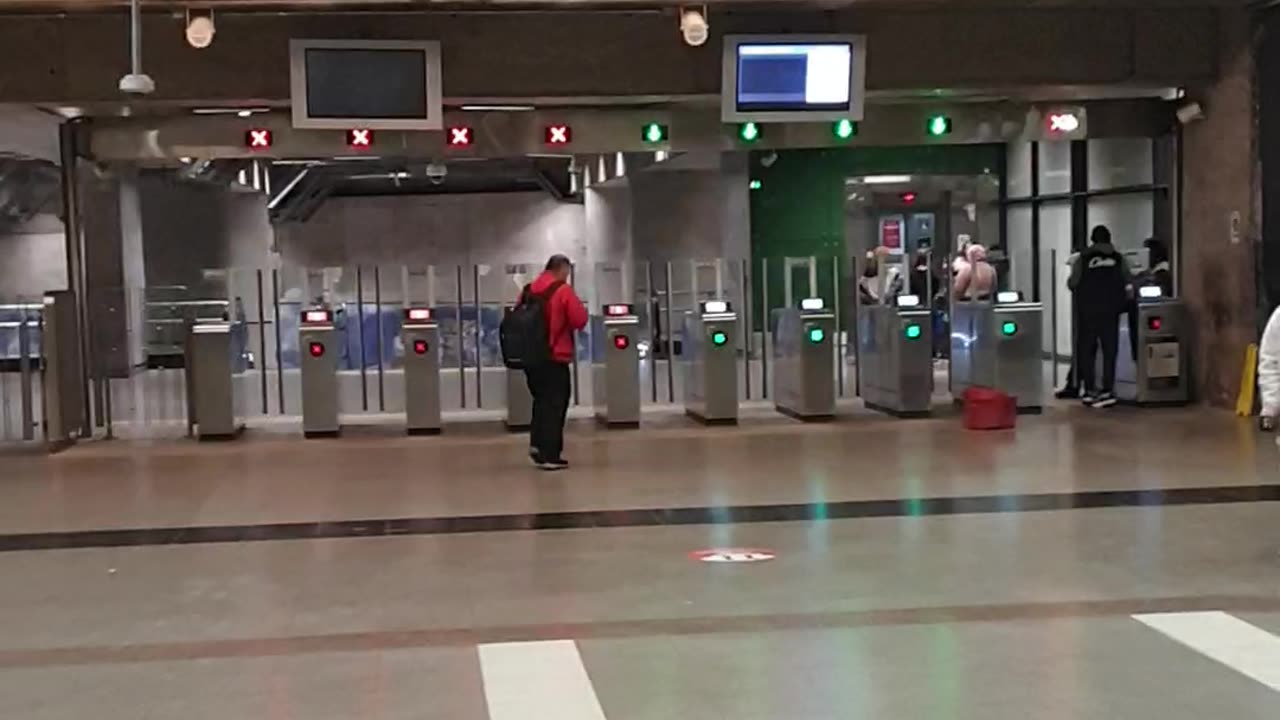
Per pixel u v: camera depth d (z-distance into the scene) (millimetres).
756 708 5094
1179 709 4984
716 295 17625
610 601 6824
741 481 10469
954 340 15602
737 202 22625
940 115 14508
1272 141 13195
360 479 11000
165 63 12781
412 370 14000
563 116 14023
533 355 11070
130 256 21047
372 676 5602
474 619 6523
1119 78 13617
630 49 13164
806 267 18438
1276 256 13211
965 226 22688
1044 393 16188
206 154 13789
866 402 15680
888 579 7164
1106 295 14406
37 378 18969
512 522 8977
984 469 10742
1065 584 6973
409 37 12930
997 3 13016
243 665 5824
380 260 29344
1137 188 17031
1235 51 13570
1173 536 8070
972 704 5086
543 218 29031
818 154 22750
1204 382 14367
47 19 12641
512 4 12359
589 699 5234
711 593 6945
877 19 13375
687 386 15180
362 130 13023
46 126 16344
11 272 27875
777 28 13281
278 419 15688
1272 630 6043
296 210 28172
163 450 13055
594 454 12133
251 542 8508
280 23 12820
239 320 16547
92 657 6020
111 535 8836
